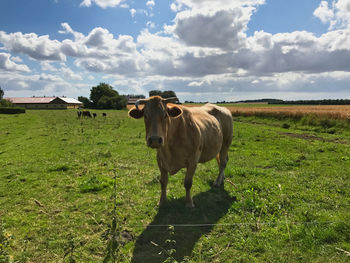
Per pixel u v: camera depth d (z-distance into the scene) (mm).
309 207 4734
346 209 4664
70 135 14969
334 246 3404
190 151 4684
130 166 7859
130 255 3348
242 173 6984
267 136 14711
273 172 7152
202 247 3537
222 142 6641
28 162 8320
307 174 6918
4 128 18859
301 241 3518
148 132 4012
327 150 10352
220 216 4492
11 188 5863
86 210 4723
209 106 6781
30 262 3215
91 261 3211
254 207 4684
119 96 92125
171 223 4238
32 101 97875
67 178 6637
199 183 6309
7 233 3637
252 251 3404
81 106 107500
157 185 6117
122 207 4871
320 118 20812
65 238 3748
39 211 4672
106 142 12297
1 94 72688
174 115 4160
